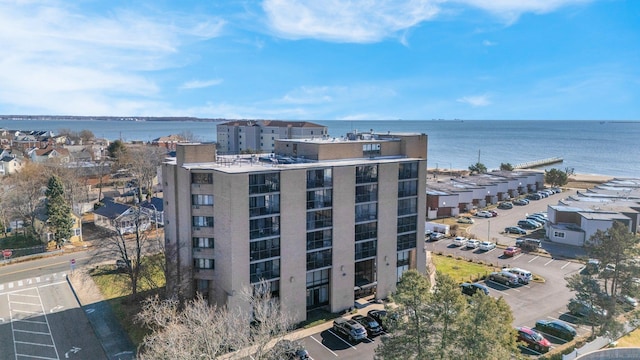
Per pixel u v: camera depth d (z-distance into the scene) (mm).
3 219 82562
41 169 99438
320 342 42594
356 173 49438
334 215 47938
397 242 53625
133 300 48969
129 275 50375
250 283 43562
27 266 66375
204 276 46031
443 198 96000
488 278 58562
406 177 53719
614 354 37938
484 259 67062
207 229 45688
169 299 40375
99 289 56094
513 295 53125
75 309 50625
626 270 39438
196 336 31453
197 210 45781
